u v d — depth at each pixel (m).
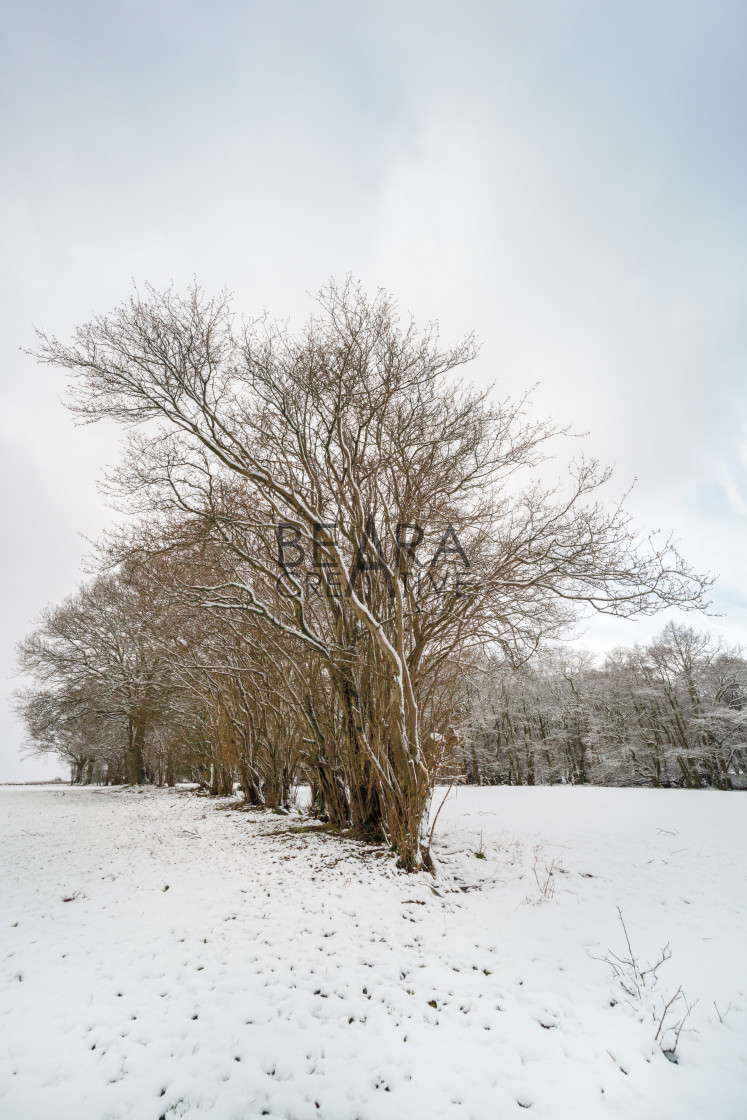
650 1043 3.25
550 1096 2.82
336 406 8.46
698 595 7.66
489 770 38.62
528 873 7.23
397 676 7.27
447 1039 3.33
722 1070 2.98
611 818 12.37
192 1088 2.83
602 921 5.33
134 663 24.03
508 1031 3.41
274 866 7.50
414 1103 2.78
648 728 33.97
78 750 31.83
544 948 4.68
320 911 5.55
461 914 5.59
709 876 6.96
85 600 24.09
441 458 9.16
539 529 8.34
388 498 9.41
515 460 9.05
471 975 4.19
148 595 11.81
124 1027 3.35
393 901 5.88
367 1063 3.09
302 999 3.77
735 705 31.83
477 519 8.98
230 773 20.44
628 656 36.94
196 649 14.80
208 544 10.04
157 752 29.73
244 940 4.79
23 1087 2.77
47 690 25.17
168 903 5.81
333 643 10.00
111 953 4.48
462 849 8.65
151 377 8.30
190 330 8.41
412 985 4.02
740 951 4.47
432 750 7.92
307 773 12.75
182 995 3.78
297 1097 2.80
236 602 10.39
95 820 13.74
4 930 4.99
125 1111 2.65
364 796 9.15
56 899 6.01
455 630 8.97
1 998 3.66
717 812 13.03
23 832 11.41
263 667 13.34
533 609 8.95
